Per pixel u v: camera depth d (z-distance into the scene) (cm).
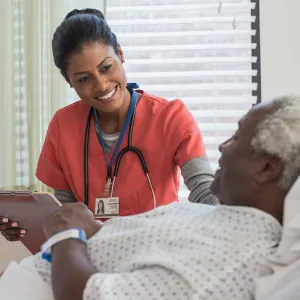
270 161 96
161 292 87
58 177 183
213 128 254
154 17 255
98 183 174
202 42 255
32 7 231
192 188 160
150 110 176
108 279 89
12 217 155
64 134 180
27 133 235
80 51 158
